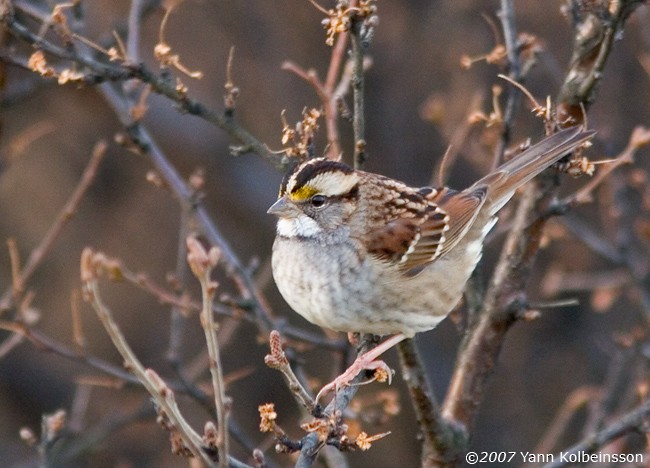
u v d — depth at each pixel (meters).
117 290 16.09
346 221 8.20
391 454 14.68
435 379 14.81
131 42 9.32
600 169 11.44
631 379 13.13
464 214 8.73
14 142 12.77
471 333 8.92
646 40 12.47
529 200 8.72
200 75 7.91
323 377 14.68
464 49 14.52
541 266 15.17
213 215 15.38
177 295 12.56
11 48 9.83
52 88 14.66
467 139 13.61
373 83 14.85
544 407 15.02
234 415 15.32
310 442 6.56
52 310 15.95
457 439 8.57
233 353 15.65
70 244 16.09
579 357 15.19
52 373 15.80
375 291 8.17
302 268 8.22
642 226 11.98
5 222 15.96
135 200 16.30
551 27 14.66
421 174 14.83
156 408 6.92
